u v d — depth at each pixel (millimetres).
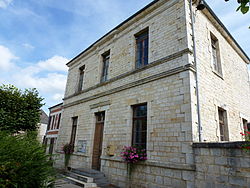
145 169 5840
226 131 6793
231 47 9281
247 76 10406
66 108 12156
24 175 2881
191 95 5367
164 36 6887
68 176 7594
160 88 6273
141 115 6855
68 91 12719
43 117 26000
